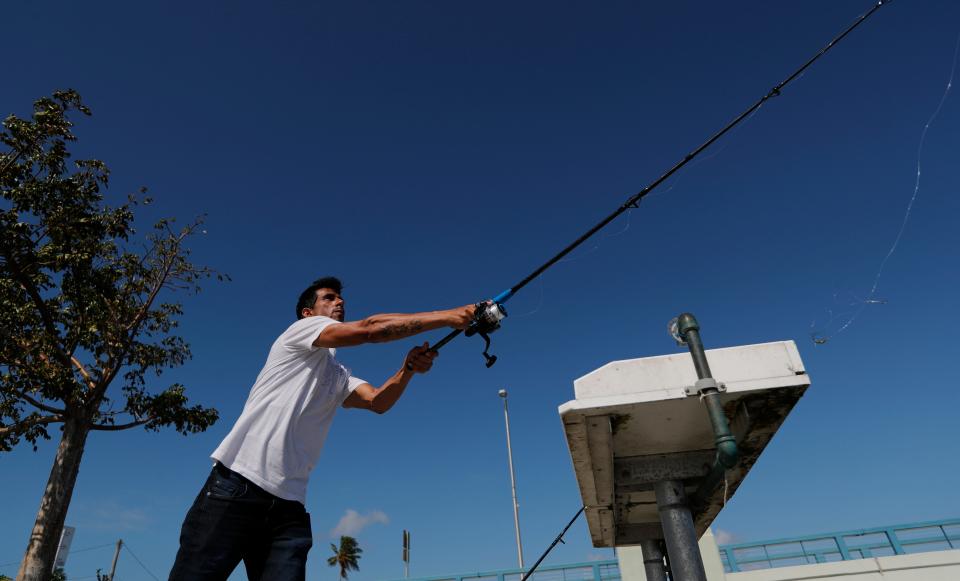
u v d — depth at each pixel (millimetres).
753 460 4172
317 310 2467
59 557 16266
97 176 12109
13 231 11102
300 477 1952
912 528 12398
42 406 12422
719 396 3365
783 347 3541
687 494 4684
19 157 11445
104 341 12984
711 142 3203
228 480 1819
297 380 2045
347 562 52281
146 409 13461
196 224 14312
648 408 3547
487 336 2359
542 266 2643
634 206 2934
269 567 1792
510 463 23891
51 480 11961
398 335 2006
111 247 12859
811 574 12273
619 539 5695
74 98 11641
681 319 3584
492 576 14688
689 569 3896
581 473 4199
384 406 2438
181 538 1811
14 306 11703
